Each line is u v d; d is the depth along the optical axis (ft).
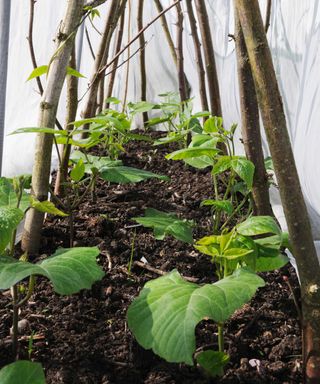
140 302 4.33
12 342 4.90
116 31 12.22
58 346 5.01
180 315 4.02
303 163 9.48
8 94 12.72
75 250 4.57
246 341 5.22
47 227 6.96
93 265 4.38
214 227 6.57
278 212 8.97
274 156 4.28
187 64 13.08
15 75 12.62
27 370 3.89
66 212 7.37
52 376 4.65
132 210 7.59
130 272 6.17
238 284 4.27
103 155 9.81
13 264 4.24
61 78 5.85
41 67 6.14
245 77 5.79
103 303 5.65
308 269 4.37
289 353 5.07
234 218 7.59
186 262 6.49
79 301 5.65
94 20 12.66
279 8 10.41
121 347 5.02
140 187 8.68
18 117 12.81
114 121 7.02
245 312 5.64
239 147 11.44
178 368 4.82
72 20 5.81
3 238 4.38
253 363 4.94
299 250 4.35
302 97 9.75
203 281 6.13
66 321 5.34
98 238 6.84
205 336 5.26
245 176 5.28
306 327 4.49
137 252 6.62
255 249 4.87
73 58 7.50
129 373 4.76
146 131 11.96
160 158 10.09
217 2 12.03
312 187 9.21
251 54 4.20
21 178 6.28
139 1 11.48
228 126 11.99
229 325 5.45
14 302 4.75
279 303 5.82
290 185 4.26
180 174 9.34
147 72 13.55
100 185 8.63
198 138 6.01
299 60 10.15
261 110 4.27
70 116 7.74
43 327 5.25
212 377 4.73
